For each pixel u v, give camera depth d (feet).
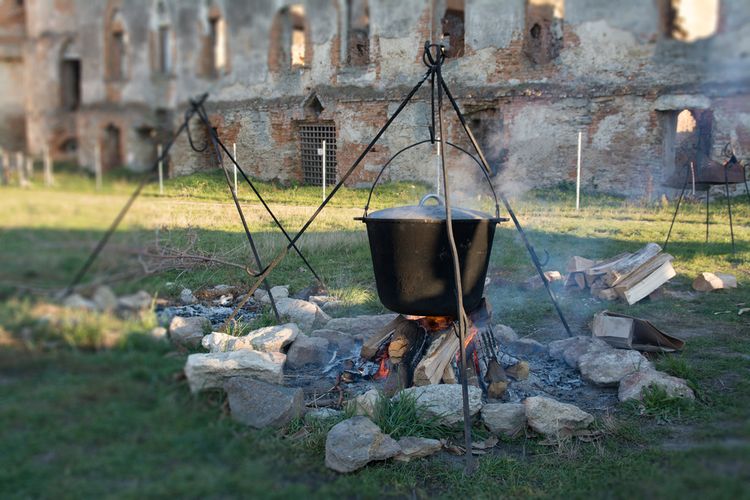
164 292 21.18
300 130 62.03
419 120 55.16
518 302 22.43
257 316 19.69
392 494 10.64
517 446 12.55
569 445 12.32
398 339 14.71
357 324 18.25
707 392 14.28
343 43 59.06
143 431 10.36
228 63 59.67
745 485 9.85
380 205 46.34
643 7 46.60
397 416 12.64
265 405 12.38
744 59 42.01
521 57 52.16
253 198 46.91
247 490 9.92
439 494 10.80
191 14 55.26
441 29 55.93
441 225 13.09
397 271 13.52
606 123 48.98
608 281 22.45
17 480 8.86
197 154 50.60
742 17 40.60
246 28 59.88
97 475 9.27
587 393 14.78
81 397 10.30
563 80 50.60
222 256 26.16
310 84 60.54
